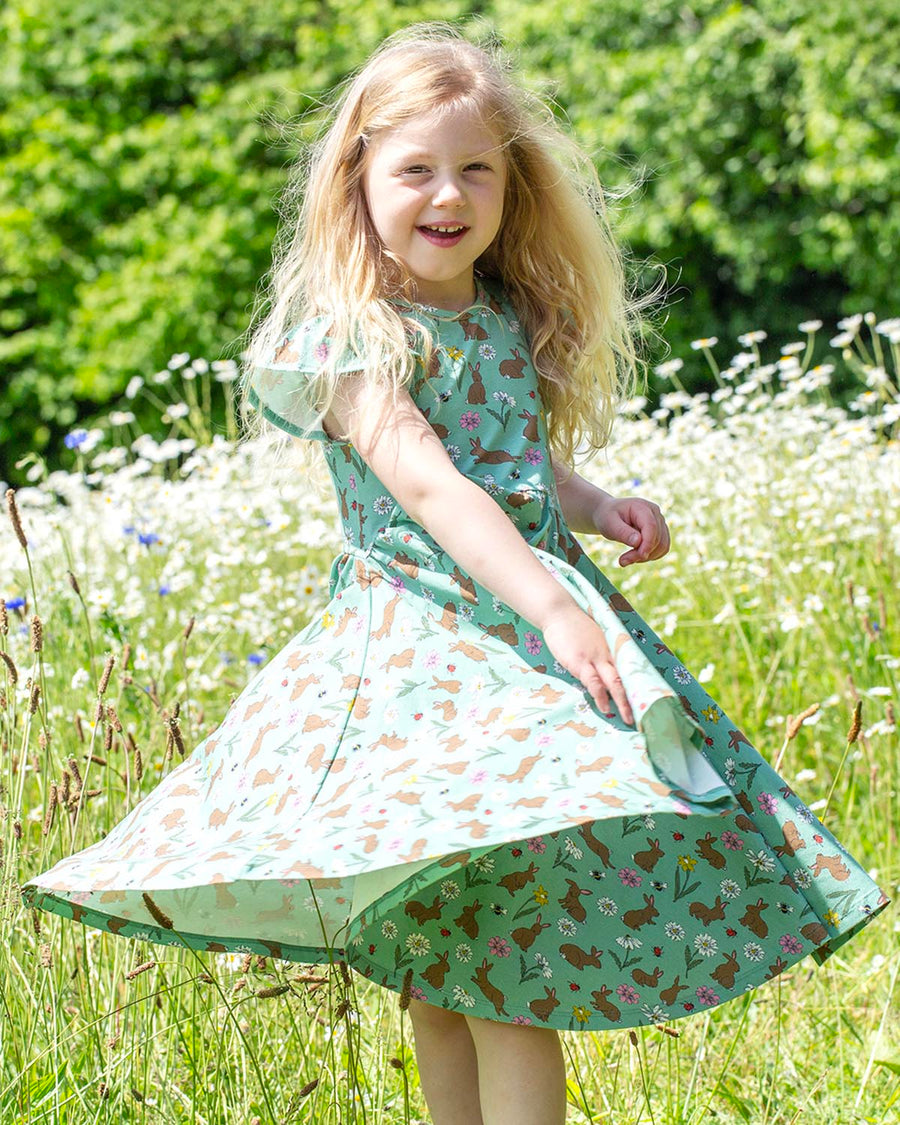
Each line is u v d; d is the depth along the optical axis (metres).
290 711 2.26
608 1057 2.83
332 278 2.38
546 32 12.84
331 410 2.32
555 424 2.64
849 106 11.56
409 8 13.80
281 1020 2.72
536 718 2.05
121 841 2.29
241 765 2.26
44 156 13.40
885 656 3.90
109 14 14.01
